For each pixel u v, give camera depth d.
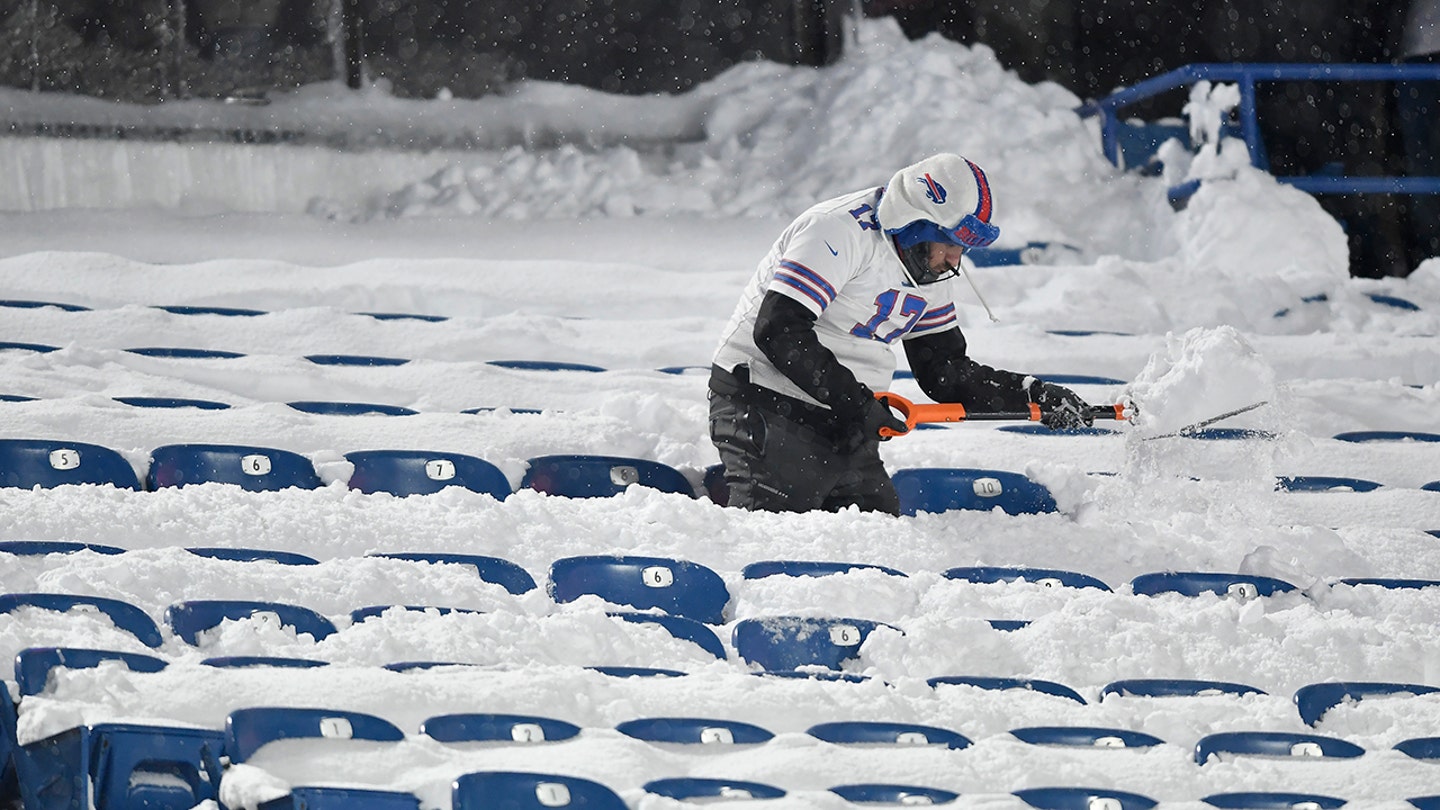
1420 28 32.66
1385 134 33.41
